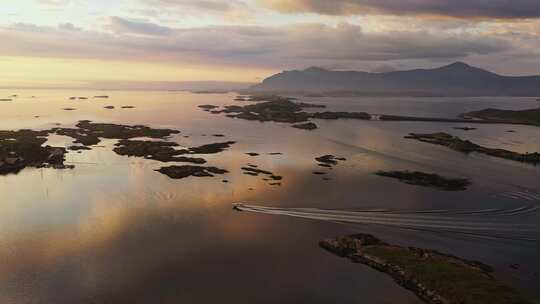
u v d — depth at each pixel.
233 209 80.69
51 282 53.72
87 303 49.44
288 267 58.44
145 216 76.56
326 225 73.50
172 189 93.31
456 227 73.19
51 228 70.44
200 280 54.81
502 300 47.91
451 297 49.56
